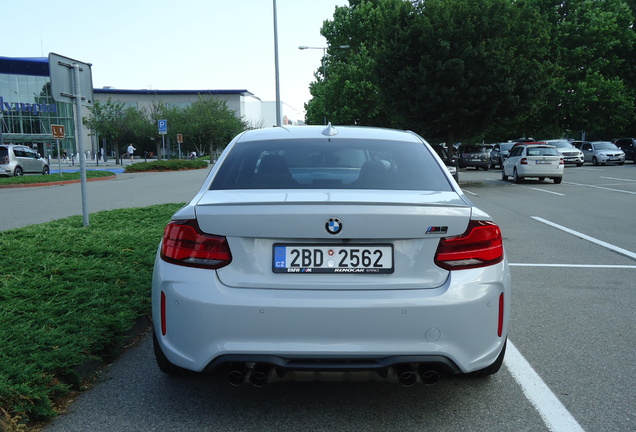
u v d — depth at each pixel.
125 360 3.89
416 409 3.10
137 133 65.19
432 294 2.71
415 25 22.98
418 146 3.85
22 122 66.06
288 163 3.49
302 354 2.65
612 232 9.77
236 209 2.76
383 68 24.47
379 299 2.67
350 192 3.03
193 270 2.77
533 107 23.62
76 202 15.40
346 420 2.97
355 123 49.19
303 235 2.71
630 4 49.12
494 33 23.03
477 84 22.70
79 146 8.65
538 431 2.85
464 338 2.73
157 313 2.89
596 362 3.79
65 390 3.24
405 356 2.68
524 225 10.65
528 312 4.99
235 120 70.06
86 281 5.06
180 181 26.02
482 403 3.17
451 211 2.80
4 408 2.91
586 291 5.74
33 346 3.54
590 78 45.19
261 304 2.66
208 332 2.69
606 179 23.80
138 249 6.57
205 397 3.27
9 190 21.03
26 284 4.89
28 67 65.88
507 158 24.25
